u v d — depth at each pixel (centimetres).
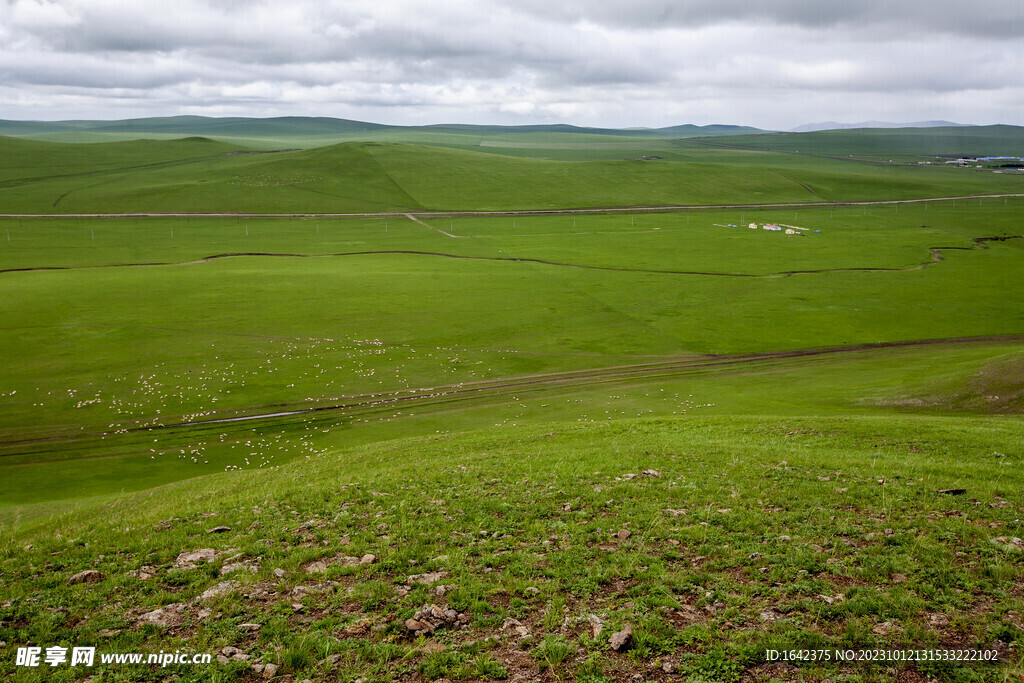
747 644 1228
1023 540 1612
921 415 4922
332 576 1547
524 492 2195
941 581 1430
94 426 6400
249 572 1577
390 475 2702
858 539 1669
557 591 1446
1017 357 5706
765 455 2806
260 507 2167
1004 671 1139
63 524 2458
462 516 1944
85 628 1336
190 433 6153
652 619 1314
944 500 1945
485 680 1156
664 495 2106
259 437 6003
